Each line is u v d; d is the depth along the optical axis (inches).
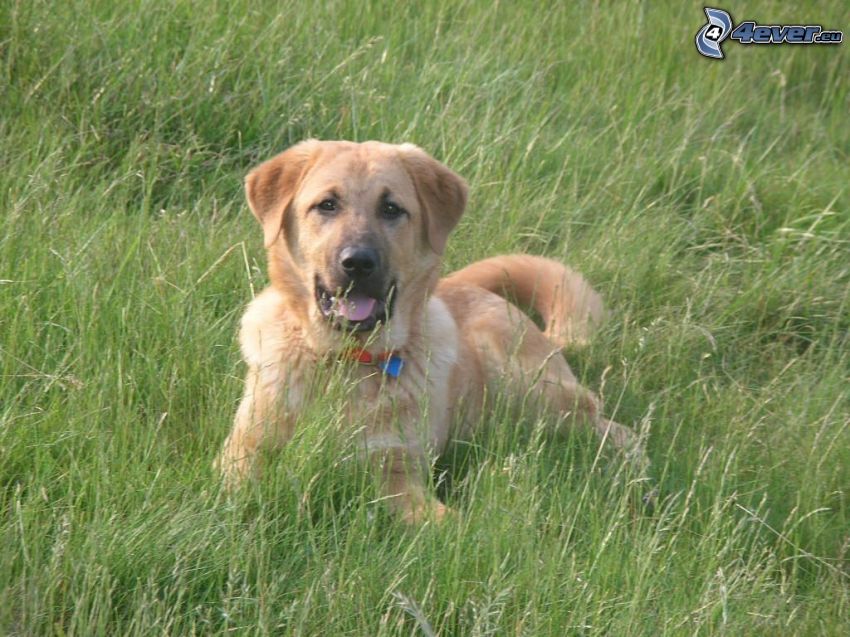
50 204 440.1
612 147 609.0
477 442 394.3
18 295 393.1
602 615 298.8
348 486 341.1
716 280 499.8
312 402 364.8
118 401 352.8
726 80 698.8
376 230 366.6
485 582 300.8
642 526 346.9
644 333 464.1
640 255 512.7
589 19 720.3
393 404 368.2
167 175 510.3
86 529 297.4
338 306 356.2
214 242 458.6
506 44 674.8
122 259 426.6
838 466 386.3
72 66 523.2
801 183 583.8
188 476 332.5
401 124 561.0
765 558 344.8
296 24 601.6
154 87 531.5
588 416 419.2
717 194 570.6
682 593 311.1
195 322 401.1
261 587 286.0
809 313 504.7
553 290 477.1
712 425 413.4
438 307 413.7
